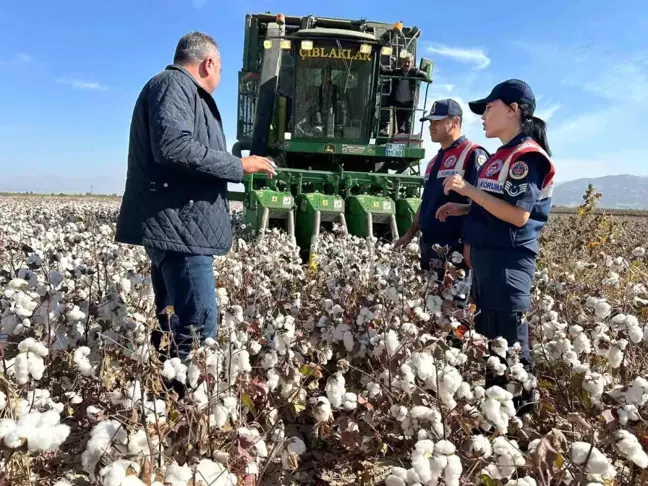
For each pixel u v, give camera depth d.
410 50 12.52
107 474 1.90
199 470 2.12
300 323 4.37
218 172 3.35
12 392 2.64
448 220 4.75
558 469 2.32
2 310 3.72
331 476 3.30
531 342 4.30
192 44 3.54
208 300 3.58
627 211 44.06
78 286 4.36
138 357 2.90
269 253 6.82
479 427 3.01
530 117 3.66
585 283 5.73
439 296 3.99
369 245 6.91
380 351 3.51
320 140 11.40
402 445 3.45
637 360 3.85
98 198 58.88
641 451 2.30
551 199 3.69
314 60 11.16
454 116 4.72
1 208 18.70
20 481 2.59
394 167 12.52
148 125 3.43
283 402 3.46
